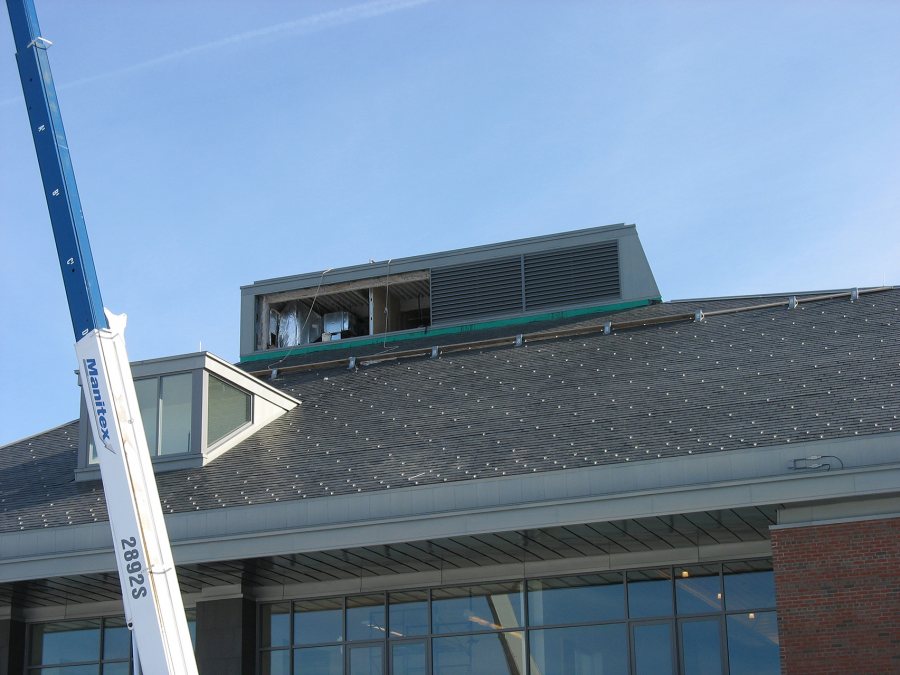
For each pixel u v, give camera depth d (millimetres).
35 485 26547
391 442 24109
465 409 25234
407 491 20750
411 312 36531
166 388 26609
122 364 16703
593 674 21734
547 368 27031
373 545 20719
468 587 22922
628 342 27750
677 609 21547
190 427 26047
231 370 27000
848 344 23969
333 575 23219
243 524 21703
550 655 22078
